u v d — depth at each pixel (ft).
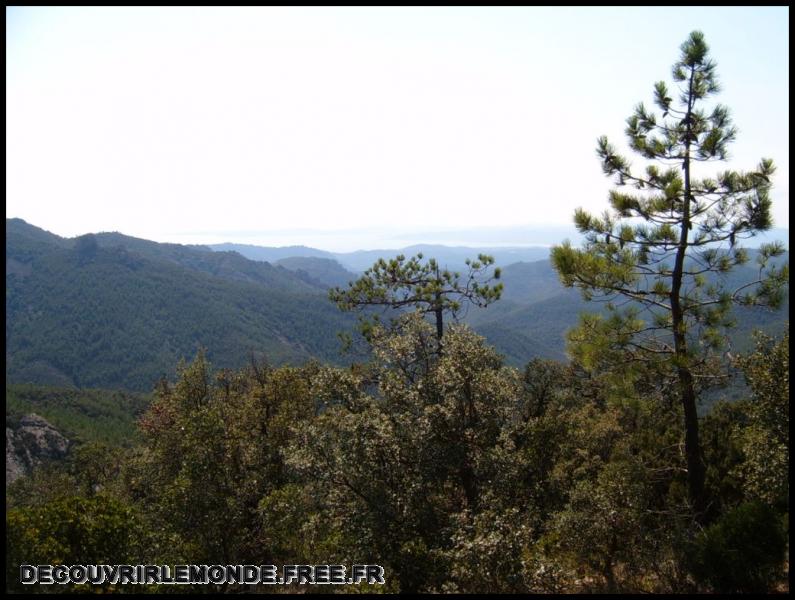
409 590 32.07
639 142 35.88
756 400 34.73
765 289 32.32
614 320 35.32
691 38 34.63
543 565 28.12
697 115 34.65
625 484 35.60
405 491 35.45
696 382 35.42
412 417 37.73
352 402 40.55
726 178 33.17
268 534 41.96
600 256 36.17
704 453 47.11
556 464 44.04
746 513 29.01
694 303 34.88
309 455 36.50
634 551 33.88
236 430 51.44
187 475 42.34
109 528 30.71
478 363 39.78
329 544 36.65
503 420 40.22
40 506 31.07
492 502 34.12
